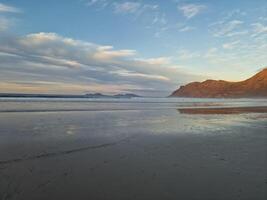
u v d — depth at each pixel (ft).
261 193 19.67
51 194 19.17
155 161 28.22
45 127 50.98
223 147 35.58
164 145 36.60
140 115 83.05
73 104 144.66
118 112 93.35
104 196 19.08
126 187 20.76
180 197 19.03
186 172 24.50
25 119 63.26
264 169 25.53
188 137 43.29
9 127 49.57
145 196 19.19
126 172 24.40
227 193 19.66
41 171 24.09
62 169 24.89
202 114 92.17
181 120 70.13
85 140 39.04
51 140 38.29
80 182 21.65
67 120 63.62
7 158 28.07
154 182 21.89
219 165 26.81
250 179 22.66
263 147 35.68
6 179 21.71
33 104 132.16
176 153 31.89
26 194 18.98
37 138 39.55
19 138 39.14
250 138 42.80
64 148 33.53
